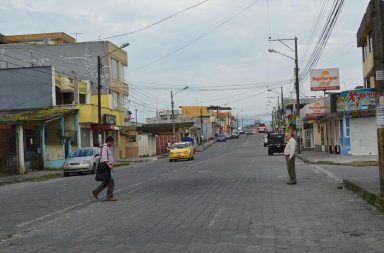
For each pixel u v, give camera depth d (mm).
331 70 53406
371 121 37688
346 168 26188
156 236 8914
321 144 54562
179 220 10625
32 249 8047
